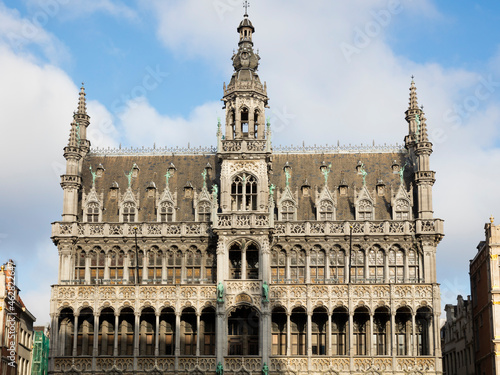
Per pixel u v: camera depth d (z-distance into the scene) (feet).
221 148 250.78
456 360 315.99
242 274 239.91
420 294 238.48
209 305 239.50
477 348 267.39
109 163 273.54
